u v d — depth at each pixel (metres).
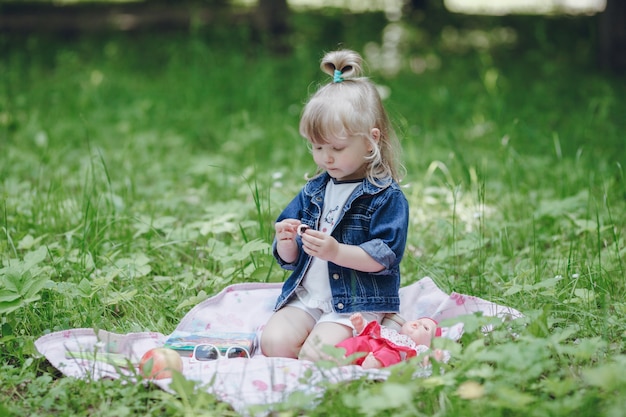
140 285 3.94
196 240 4.67
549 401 2.67
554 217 4.82
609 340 3.24
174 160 6.86
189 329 3.49
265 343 3.25
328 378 2.71
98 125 7.95
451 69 10.77
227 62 10.59
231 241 4.60
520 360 2.61
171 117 8.24
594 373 2.46
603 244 4.46
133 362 3.11
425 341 3.20
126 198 5.35
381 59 11.13
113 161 6.68
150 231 4.55
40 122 7.92
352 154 3.20
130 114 8.30
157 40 11.93
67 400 2.78
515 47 12.52
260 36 11.52
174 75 10.17
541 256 4.24
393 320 3.32
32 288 3.37
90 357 3.05
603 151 6.68
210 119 8.15
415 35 12.86
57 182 5.52
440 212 5.22
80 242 4.29
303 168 6.32
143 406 2.74
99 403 2.79
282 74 9.95
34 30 12.45
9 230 4.62
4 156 6.65
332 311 3.26
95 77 9.61
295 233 3.32
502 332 3.04
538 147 6.81
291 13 12.19
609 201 5.11
